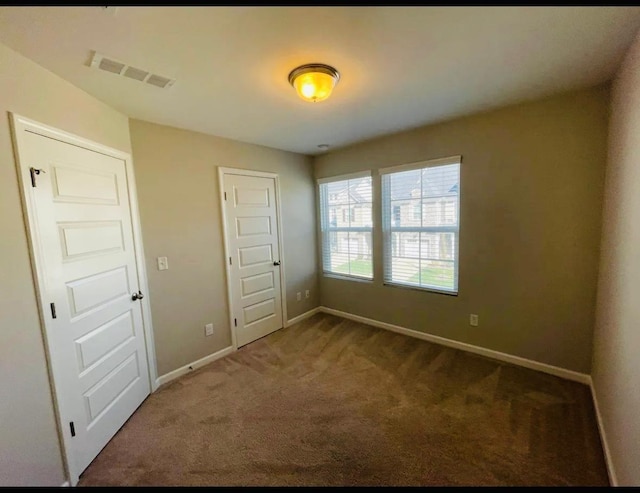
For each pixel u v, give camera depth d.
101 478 1.63
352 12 1.20
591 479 1.49
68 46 1.37
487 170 2.58
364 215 3.64
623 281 1.49
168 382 2.58
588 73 1.83
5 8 1.09
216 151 2.94
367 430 1.89
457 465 1.60
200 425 2.01
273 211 3.56
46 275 1.51
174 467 1.68
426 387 2.33
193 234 2.78
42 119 1.53
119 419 2.01
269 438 1.86
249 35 1.34
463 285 2.86
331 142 3.37
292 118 2.49
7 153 1.35
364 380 2.47
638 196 1.28
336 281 4.05
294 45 1.44
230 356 3.04
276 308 3.65
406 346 3.08
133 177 2.32
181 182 2.67
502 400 2.12
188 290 2.75
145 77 1.70
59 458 1.54
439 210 2.97
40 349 1.47
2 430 1.29
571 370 2.34
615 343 1.60
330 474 1.58
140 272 2.35
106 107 2.05
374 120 2.64
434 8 1.19
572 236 2.24
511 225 2.51
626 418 1.33
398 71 1.74
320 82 1.66
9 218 1.35
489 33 1.38
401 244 3.32
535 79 1.90
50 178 1.57
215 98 2.03
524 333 2.55
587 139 2.11
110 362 1.97
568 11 1.22
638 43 1.35
